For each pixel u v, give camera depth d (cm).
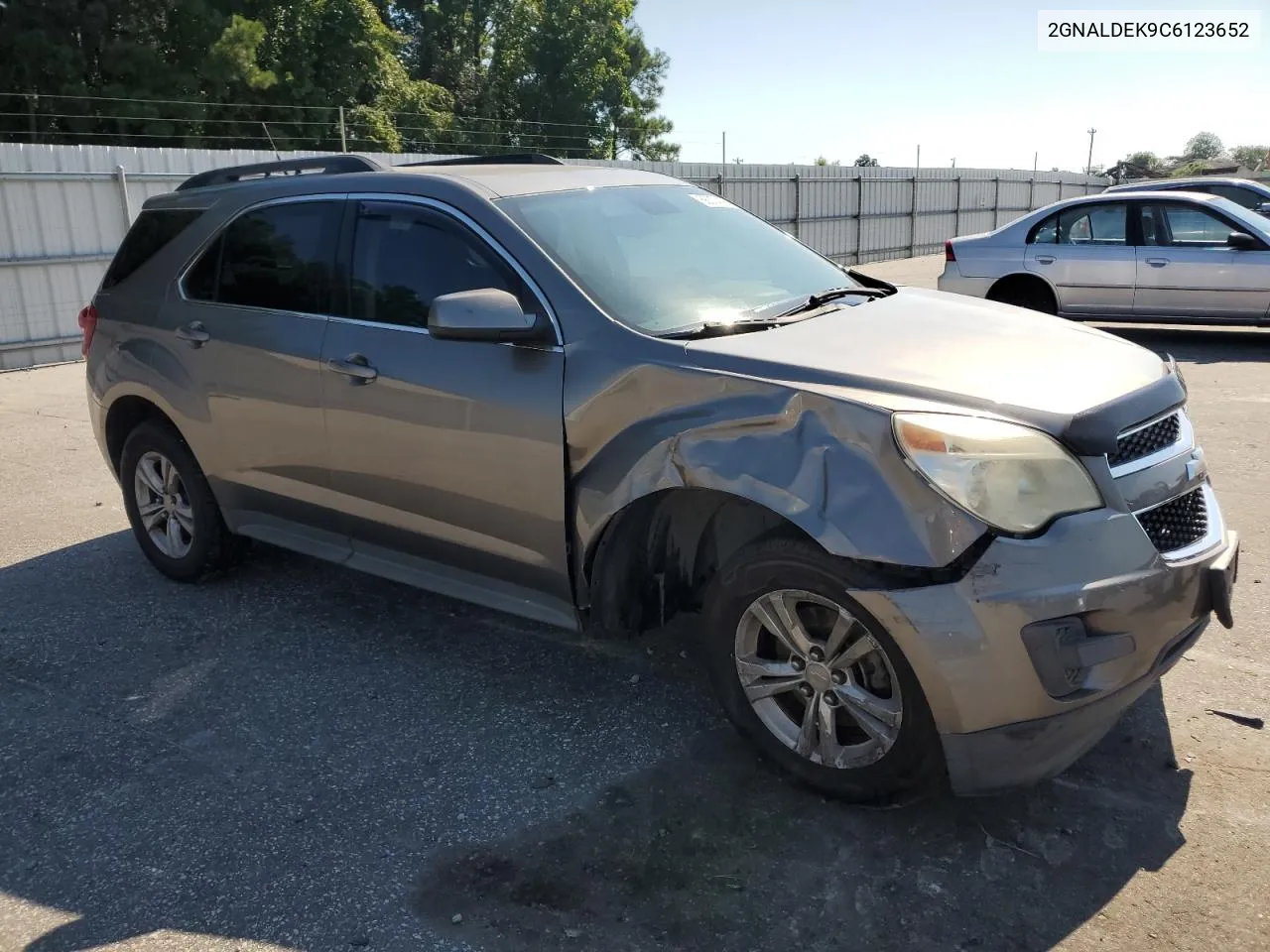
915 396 276
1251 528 507
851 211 2858
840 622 283
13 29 2789
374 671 397
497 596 370
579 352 325
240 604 466
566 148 4706
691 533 341
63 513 614
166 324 460
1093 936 244
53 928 263
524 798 310
